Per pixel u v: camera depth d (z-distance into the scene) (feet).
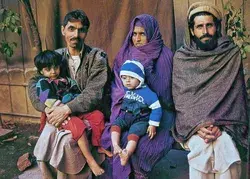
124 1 13.01
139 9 12.93
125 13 13.09
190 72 9.57
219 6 12.69
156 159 9.51
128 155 9.12
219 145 8.94
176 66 9.82
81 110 9.91
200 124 9.06
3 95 16.25
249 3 12.39
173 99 9.87
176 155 12.16
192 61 9.57
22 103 16.01
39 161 9.98
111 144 9.81
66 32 10.00
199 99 9.36
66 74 10.39
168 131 9.78
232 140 9.00
